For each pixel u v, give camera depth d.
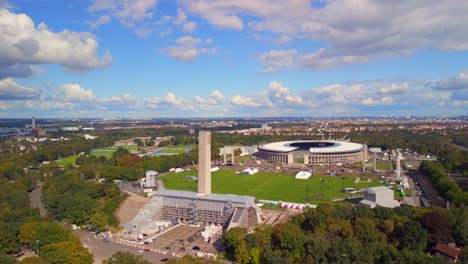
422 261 192.38
